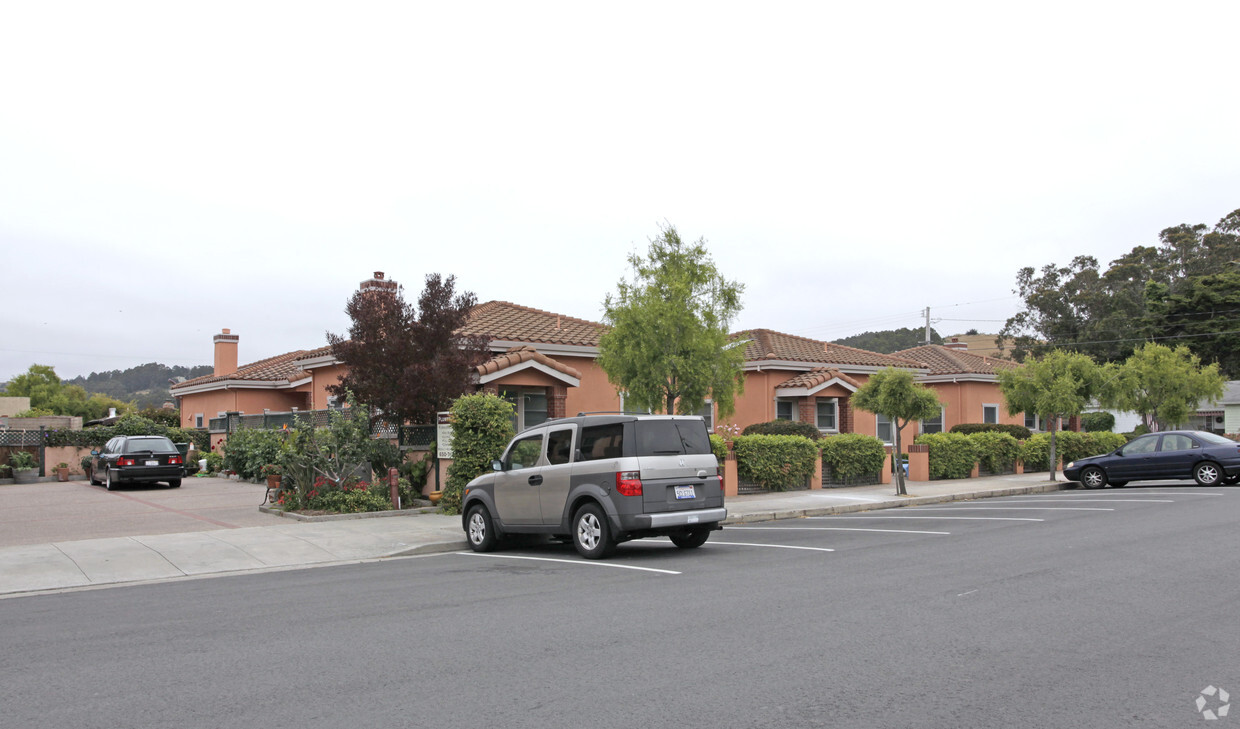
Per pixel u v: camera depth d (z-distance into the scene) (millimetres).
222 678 5973
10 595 9820
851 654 6262
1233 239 59688
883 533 13969
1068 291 58812
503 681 5758
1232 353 48906
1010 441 28156
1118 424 51094
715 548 12469
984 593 8469
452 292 18906
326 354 25219
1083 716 4914
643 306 17391
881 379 20953
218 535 13883
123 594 9688
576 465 11734
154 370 137125
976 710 5027
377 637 7098
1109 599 8078
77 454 28562
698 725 4840
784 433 25109
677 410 18438
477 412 16812
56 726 5027
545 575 10242
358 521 15773
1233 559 10258
